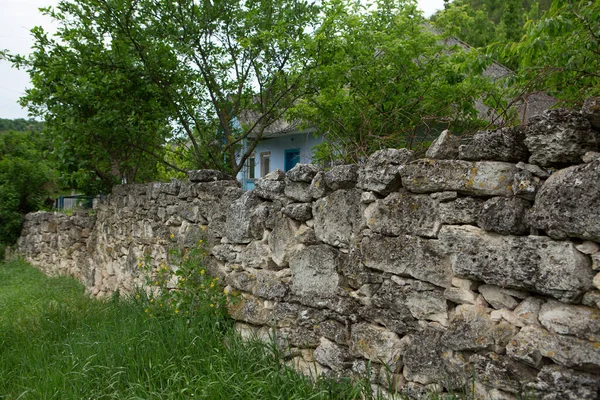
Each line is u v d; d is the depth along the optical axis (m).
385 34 6.69
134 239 7.44
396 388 3.16
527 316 2.52
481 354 2.69
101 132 7.57
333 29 6.41
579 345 2.29
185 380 3.76
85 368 4.27
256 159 15.32
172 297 5.37
